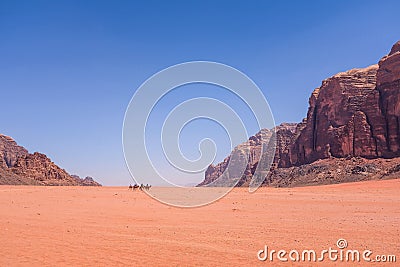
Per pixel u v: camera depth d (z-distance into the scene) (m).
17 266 10.90
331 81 117.81
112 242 14.42
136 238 15.32
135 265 10.99
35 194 50.84
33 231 17.20
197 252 12.62
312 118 122.12
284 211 26.52
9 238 15.28
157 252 12.63
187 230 17.50
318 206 30.27
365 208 27.89
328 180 89.44
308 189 69.44
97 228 18.27
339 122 110.81
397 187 57.34
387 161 89.12
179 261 11.44
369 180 79.88
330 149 107.62
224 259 11.68
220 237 15.52
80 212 26.11
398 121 93.25
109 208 29.62
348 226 18.39
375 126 96.56
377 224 19.00
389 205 30.14
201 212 26.23
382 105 97.94
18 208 28.67
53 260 11.59
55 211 26.69
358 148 97.44
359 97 110.12
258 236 15.74
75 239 15.10
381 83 100.62
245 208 29.36
